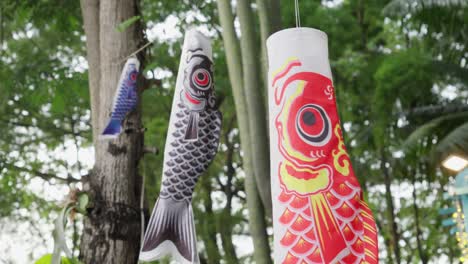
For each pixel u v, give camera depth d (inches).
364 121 461.4
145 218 188.1
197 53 146.3
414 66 370.6
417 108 405.7
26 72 362.6
